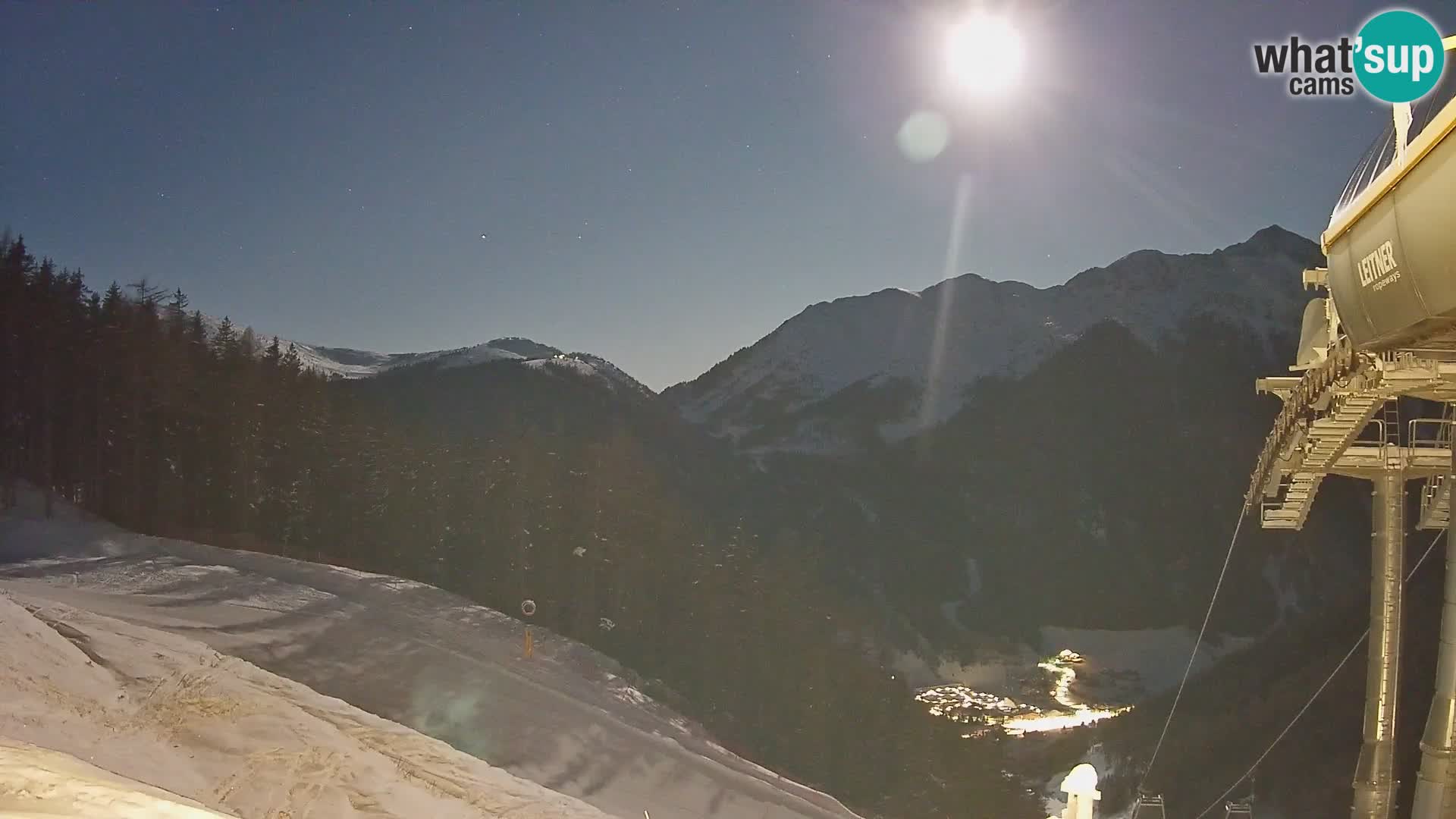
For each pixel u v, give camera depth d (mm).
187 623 30234
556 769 25312
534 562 68312
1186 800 47688
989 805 51656
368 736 19719
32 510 57938
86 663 19000
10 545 43500
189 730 16953
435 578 66125
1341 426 15961
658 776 27219
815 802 29375
